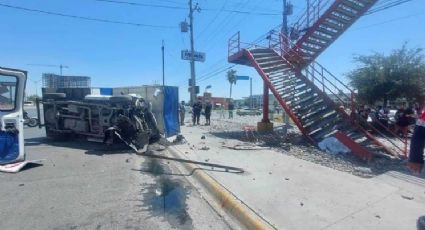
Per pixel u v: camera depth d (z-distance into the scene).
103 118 12.98
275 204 5.66
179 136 14.43
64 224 5.09
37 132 18.95
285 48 17.05
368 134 11.78
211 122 27.14
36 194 6.61
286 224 4.82
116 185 7.38
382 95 30.19
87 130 13.64
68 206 5.91
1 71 8.48
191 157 10.32
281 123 26.33
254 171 8.17
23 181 7.62
